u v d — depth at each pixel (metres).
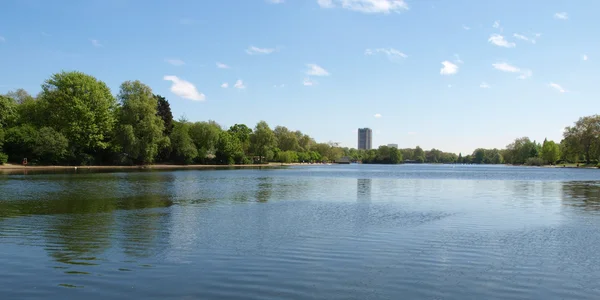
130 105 101.75
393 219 24.17
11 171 78.50
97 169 93.25
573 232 20.41
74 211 26.61
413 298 11.26
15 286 11.85
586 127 154.00
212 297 11.12
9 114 104.62
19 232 19.52
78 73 98.38
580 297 11.48
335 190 45.62
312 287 12.02
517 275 13.35
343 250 16.39
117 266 13.91
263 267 13.94
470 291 11.85
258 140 176.38
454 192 44.25
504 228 21.42
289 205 30.86
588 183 63.09
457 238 18.80
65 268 13.63
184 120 148.12
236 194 39.28
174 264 14.19
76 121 95.19
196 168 118.44
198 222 22.67
